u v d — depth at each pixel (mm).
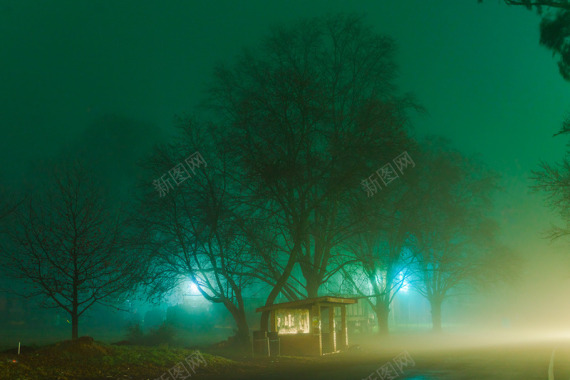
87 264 20984
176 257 27797
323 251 33500
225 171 28000
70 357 16859
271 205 28203
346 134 28391
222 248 27984
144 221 26500
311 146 28562
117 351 18781
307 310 27344
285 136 27359
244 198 27797
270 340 26047
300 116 27703
